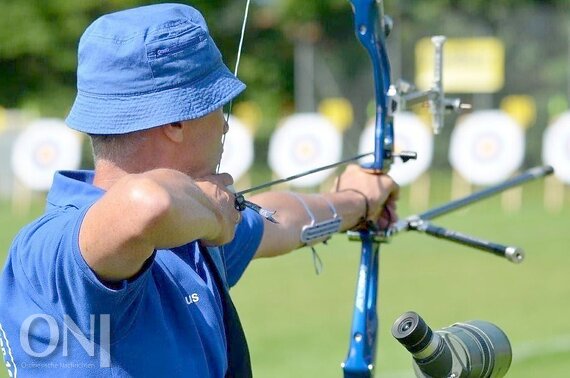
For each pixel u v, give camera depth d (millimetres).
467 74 70188
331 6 85500
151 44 8164
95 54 8281
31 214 61875
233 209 8133
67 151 67062
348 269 40094
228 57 90188
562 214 55594
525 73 72625
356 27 11266
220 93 8391
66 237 7551
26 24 89312
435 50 11781
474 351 8562
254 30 91062
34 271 7898
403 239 47531
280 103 91312
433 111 11773
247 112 86562
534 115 71000
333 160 66875
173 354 8266
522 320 29672
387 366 24219
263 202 10875
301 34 87188
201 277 8789
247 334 28453
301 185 67625
